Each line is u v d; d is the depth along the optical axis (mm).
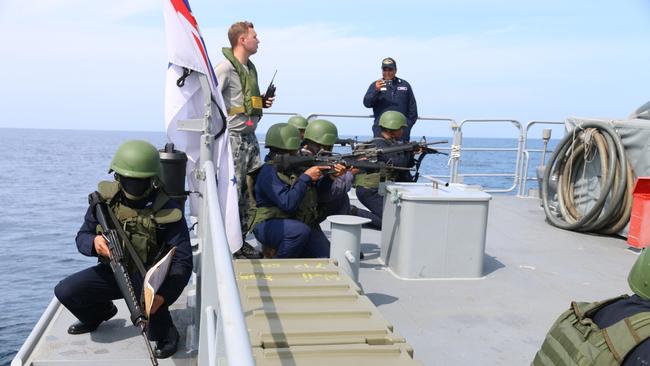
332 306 2844
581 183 7418
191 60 3816
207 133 3822
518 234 6969
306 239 4742
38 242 63062
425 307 4434
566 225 7184
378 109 8156
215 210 2381
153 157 3312
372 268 5312
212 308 2490
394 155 6363
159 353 3350
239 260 3557
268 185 4723
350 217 4215
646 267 2250
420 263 5012
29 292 40688
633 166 6688
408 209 4949
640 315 2109
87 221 3447
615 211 6668
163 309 3367
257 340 2434
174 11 3814
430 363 3551
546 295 4824
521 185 9703
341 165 4855
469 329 4074
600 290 5004
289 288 3070
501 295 4770
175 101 4070
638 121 6770
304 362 2285
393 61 7980
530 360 3639
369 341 2492
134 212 3318
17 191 123938
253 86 5223
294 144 4852
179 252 3375
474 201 5004
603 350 2094
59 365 3250
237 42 5199
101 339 3531
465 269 5098
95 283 3418
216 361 1811
